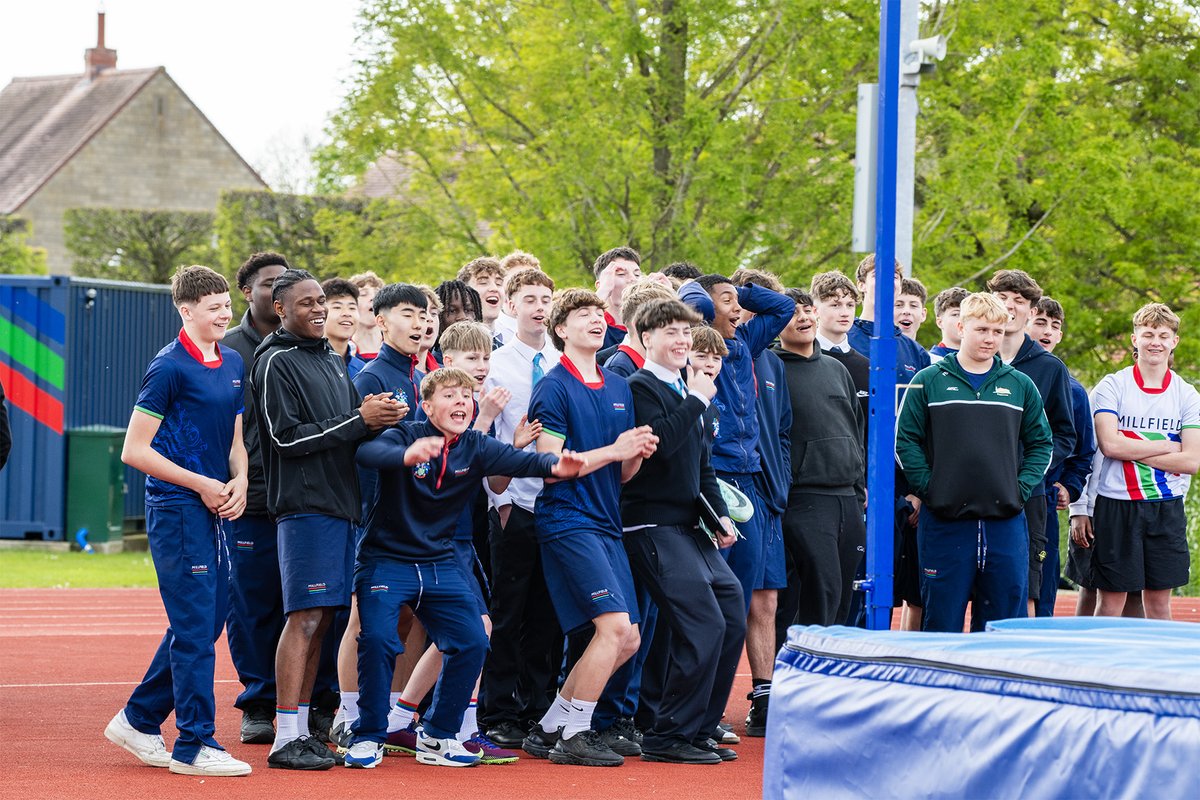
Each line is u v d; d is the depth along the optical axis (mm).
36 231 68688
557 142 22797
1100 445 11289
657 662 9508
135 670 13023
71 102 75188
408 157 24703
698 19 22391
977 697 5430
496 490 9125
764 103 23609
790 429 10000
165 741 9172
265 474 8508
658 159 23578
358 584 8391
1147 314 11172
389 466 8141
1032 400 9609
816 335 10508
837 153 23688
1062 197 25406
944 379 9547
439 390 8273
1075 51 27719
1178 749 4887
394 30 23406
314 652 8500
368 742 8406
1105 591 11453
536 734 9023
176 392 8094
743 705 11375
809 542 9922
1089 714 5109
